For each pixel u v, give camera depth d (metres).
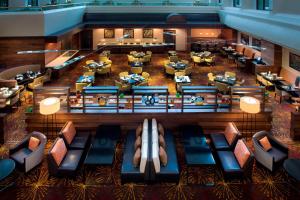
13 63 13.46
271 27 11.12
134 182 6.34
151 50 20.14
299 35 8.87
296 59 11.95
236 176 6.33
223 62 17.50
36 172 6.73
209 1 21.45
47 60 13.96
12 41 13.23
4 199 5.89
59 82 13.17
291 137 8.19
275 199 5.90
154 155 6.20
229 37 20.34
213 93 7.99
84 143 7.31
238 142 6.80
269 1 12.34
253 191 6.13
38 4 17.11
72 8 17.12
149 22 19.47
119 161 7.23
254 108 7.23
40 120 8.14
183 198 5.93
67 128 7.37
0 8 12.95
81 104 8.39
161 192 6.12
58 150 6.54
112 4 19.88
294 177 5.77
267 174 6.67
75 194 6.05
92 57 18.95
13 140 8.08
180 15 18.97
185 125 8.08
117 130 7.86
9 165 6.12
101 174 6.72
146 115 8.05
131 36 20.77
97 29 20.62
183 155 7.47
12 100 9.97
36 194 6.04
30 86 11.55
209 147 7.18
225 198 5.93
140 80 11.88
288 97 10.80
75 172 6.41
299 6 9.48
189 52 20.38
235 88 8.09
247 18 14.03
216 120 8.12
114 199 5.90
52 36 13.20
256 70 13.72
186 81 11.70
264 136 7.20
